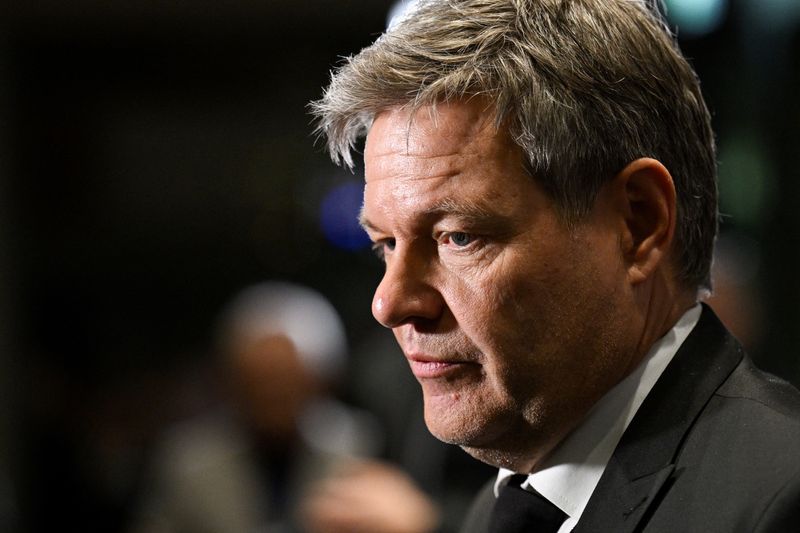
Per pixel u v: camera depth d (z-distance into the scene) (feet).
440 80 9.21
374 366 24.30
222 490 24.22
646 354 10.01
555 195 9.32
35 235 42.32
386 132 9.59
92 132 41.93
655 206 9.73
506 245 9.28
